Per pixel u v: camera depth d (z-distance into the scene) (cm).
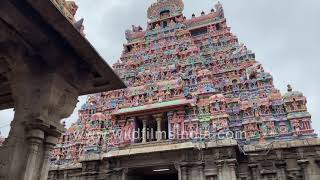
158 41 4469
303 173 2448
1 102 1266
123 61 4519
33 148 902
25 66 959
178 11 4856
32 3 753
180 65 3828
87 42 870
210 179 2494
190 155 2611
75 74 1039
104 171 2848
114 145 3159
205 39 4275
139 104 3431
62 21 802
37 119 913
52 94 948
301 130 2700
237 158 2630
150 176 3256
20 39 914
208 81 3434
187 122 3062
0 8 775
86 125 3562
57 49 941
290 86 3030
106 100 3828
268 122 2892
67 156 3344
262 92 3188
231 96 3316
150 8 5138
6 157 870
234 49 3866
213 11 4719
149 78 3809
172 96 3347
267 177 2566
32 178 880
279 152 2605
